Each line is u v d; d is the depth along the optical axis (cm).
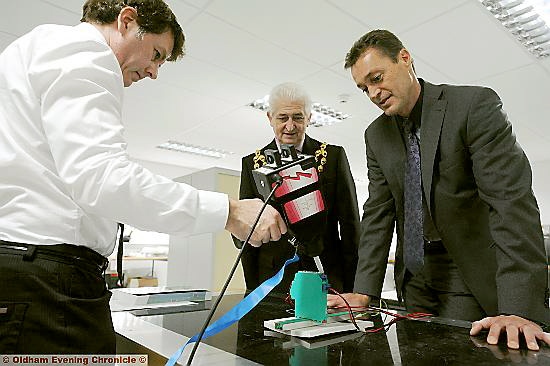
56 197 57
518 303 75
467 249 100
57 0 214
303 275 75
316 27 236
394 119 114
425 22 229
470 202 100
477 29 236
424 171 102
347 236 140
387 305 113
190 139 493
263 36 246
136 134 472
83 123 51
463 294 102
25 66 59
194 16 226
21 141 57
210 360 55
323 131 444
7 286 52
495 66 280
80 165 49
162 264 619
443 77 297
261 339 66
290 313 92
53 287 54
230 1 213
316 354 57
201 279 207
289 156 70
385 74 99
